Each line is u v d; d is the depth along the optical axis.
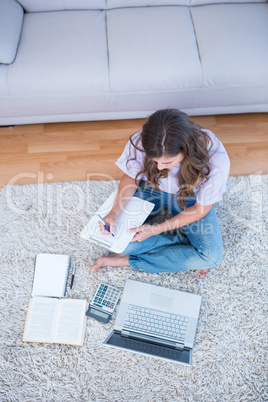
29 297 1.80
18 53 1.98
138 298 1.76
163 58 1.95
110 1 2.14
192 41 2.00
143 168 1.61
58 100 2.02
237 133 2.25
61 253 1.91
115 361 1.66
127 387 1.61
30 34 2.04
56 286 1.80
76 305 1.75
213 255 1.71
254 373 1.63
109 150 2.21
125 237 1.66
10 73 1.93
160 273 1.86
